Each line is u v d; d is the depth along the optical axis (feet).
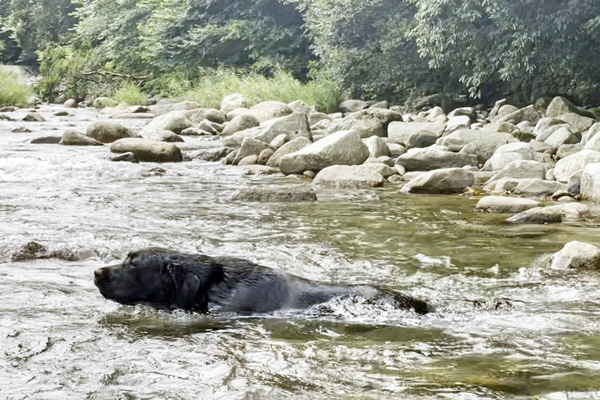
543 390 12.27
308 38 113.80
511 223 28.71
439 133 55.62
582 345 14.78
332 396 12.10
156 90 122.42
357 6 86.89
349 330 15.69
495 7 65.82
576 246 22.13
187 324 16.10
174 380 12.87
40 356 14.05
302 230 26.96
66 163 45.78
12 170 42.63
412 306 17.01
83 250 22.47
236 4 119.85
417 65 84.07
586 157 39.11
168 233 25.88
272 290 17.02
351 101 88.53
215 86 101.40
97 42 142.51
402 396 12.05
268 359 13.94
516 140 48.42
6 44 184.24
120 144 50.16
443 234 26.48
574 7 64.75
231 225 27.66
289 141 48.78
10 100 105.91
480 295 18.74
